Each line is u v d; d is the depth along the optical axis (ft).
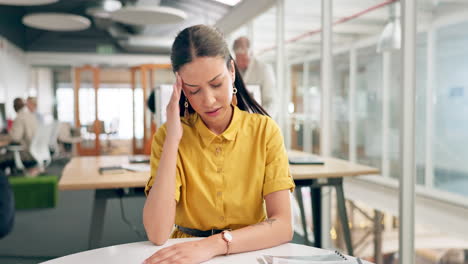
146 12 20.45
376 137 22.21
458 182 17.83
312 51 25.90
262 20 21.36
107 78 56.03
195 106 3.61
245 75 11.83
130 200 17.40
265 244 3.45
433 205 16.15
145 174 7.84
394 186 19.01
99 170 8.13
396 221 13.37
